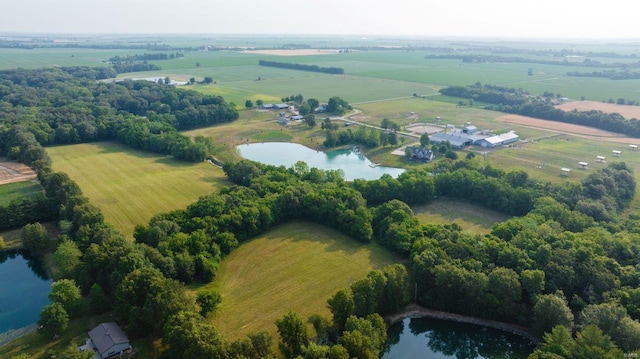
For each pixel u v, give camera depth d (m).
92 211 140.62
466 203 175.75
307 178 184.50
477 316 110.94
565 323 97.12
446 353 108.62
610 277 107.12
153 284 99.19
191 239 127.38
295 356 88.62
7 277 128.38
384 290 109.88
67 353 86.94
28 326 106.62
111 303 107.69
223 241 132.25
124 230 149.50
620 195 170.75
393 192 170.12
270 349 87.88
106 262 112.56
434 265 115.88
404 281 113.88
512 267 115.62
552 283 109.38
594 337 84.88
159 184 192.25
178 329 88.12
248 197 157.12
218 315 106.19
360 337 86.50
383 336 94.56
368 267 128.75
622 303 100.50
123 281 102.25
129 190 184.50
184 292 103.75
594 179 170.75
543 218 142.50
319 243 141.88
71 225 140.75
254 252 135.62
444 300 112.88
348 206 154.00
